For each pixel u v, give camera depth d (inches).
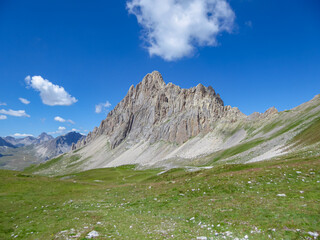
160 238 615.8
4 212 1149.7
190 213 846.5
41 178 2379.4
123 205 1131.9
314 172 1145.4
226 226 668.7
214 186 1210.6
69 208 1168.2
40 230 797.9
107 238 635.5
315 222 609.3
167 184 1569.9
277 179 1143.6
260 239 564.7
